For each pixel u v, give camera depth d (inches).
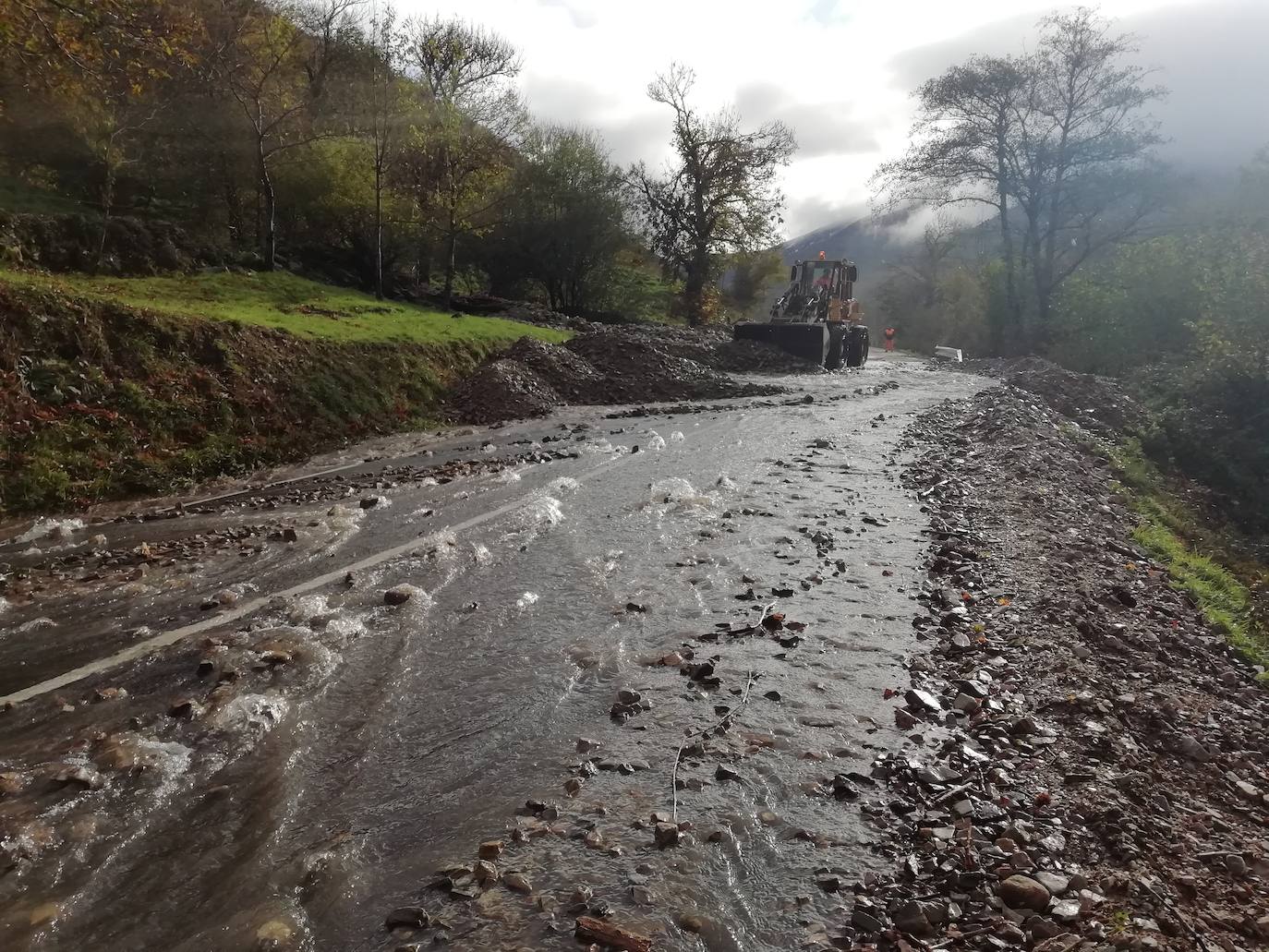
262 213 1141.7
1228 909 124.1
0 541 302.0
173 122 995.9
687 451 492.4
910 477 419.5
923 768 156.8
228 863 130.5
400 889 124.4
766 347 1050.1
